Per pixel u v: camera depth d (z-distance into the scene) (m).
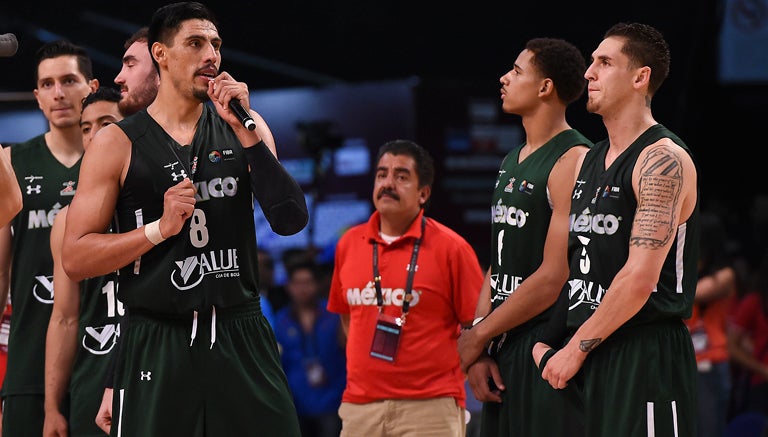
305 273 14.48
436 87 19.16
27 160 10.01
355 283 10.65
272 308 15.96
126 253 7.06
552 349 8.12
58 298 9.24
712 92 20.97
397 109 19.11
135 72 9.03
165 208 6.99
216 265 7.31
